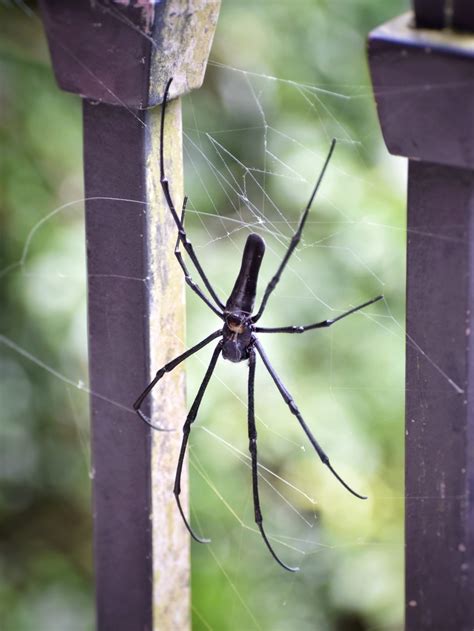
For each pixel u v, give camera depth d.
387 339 3.49
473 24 1.39
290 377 3.37
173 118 1.78
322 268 3.48
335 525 3.61
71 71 1.66
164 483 1.99
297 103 3.91
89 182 1.76
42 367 3.82
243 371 3.33
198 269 2.02
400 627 3.60
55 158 3.87
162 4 1.54
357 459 3.49
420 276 1.54
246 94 3.91
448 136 1.42
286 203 3.57
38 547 4.14
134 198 1.73
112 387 1.88
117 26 1.57
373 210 3.46
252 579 3.61
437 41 1.38
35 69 3.86
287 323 3.41
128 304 1.80
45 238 3.74
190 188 3.67
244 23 3.96
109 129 1.70
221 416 3.42
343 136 3.74
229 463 3.53
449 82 1.38
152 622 2.01
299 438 3.43
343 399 3.50
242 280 2.13
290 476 3.56
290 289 3.44
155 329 1.83
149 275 1.78
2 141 3.85
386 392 3.51
